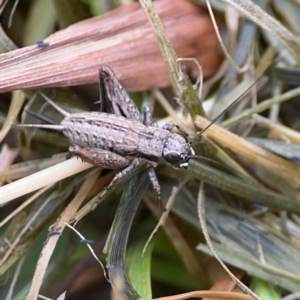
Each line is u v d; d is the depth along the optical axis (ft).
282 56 0.50
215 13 0.50
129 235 0.50
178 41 0.50
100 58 0.50
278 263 0.49
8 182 0.50
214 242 0.49
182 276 0.50
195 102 0.49
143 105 0.50
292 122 0.51
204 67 0.51
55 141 0.50
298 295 0.48
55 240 0.48
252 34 0.50
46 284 0.50
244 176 0.50
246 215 0.50
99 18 0.50
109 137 0.49
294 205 0.49
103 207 0.50
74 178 0.50
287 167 0.49
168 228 0.50
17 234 0.49
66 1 0.50
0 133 0.50
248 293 0.48
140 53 0.50
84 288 0.50
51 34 0.50
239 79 0.50
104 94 0.50
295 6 0.50
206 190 0.50
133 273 0.49
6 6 0.51
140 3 0.49
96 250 0.50
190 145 0.49
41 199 0.50
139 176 0.50
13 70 0.49
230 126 0.50
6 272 0.50
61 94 0.50
